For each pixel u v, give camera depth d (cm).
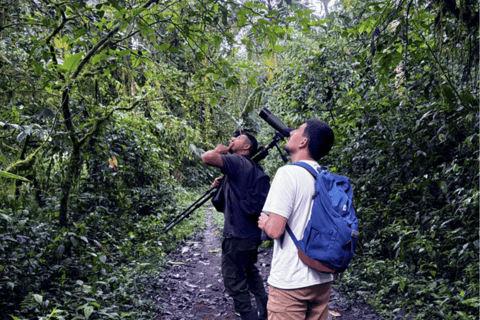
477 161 280
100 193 447
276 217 153
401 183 364
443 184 289
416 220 329
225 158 258
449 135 300
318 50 438
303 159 170
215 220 696
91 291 276
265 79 439
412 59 308
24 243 285
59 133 295
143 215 566
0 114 307
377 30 292
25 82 305
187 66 671
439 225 299
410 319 270
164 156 615
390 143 342
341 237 143
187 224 613
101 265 317
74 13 294
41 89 283
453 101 264
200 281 387
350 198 155
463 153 308
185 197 769
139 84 646
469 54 259
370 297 310
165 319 292
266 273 401
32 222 305
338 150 418
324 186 152
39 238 301
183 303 325
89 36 331
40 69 274
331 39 415
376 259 353
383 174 376
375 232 370
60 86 286
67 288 293
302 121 445
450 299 263
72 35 331
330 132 171
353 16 363
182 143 670
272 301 158
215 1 267
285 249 156
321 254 145
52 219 342
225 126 852
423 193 322
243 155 278
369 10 292
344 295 325
